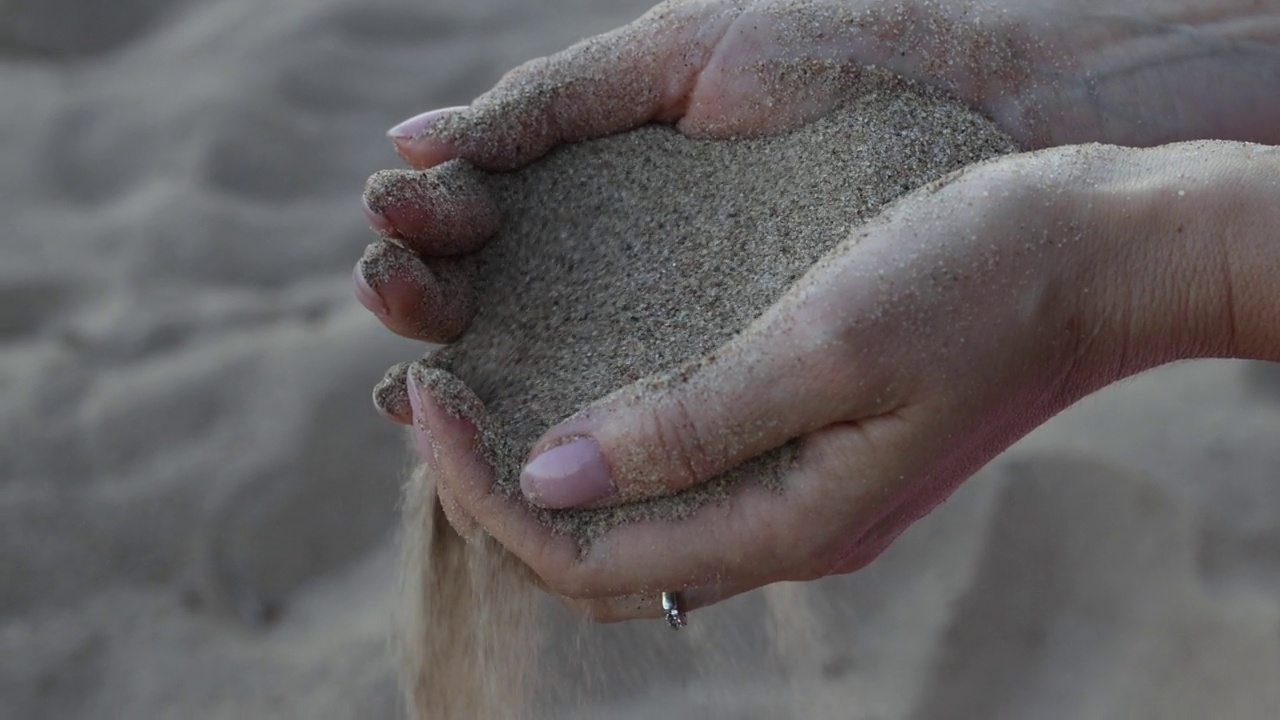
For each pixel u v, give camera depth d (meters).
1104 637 0.56
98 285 0.72
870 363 0.42
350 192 0.79
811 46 0.49
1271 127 0.50
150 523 0.60
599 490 0.43
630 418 0.43
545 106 0.49
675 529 0.44
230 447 0.62
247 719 0.56
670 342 0.46
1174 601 0.57
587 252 0.48
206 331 0.68
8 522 0.60
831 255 0.43
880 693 0.56
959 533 0.58
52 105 0.84
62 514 0.60
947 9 0.50
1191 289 0.43
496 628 0.47
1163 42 0.50
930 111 0.49
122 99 0.84
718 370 0.43
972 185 0.43
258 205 0.77
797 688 0.56
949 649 0.57
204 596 0.59
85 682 0.57
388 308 0.46
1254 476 0.59
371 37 0.90
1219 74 0.50
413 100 0.86
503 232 0.48
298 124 0.83
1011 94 0.50
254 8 0.92
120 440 0.63
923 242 0.43
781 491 0.44
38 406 0.64
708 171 0.49
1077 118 0.50
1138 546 0.58
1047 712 0.55
